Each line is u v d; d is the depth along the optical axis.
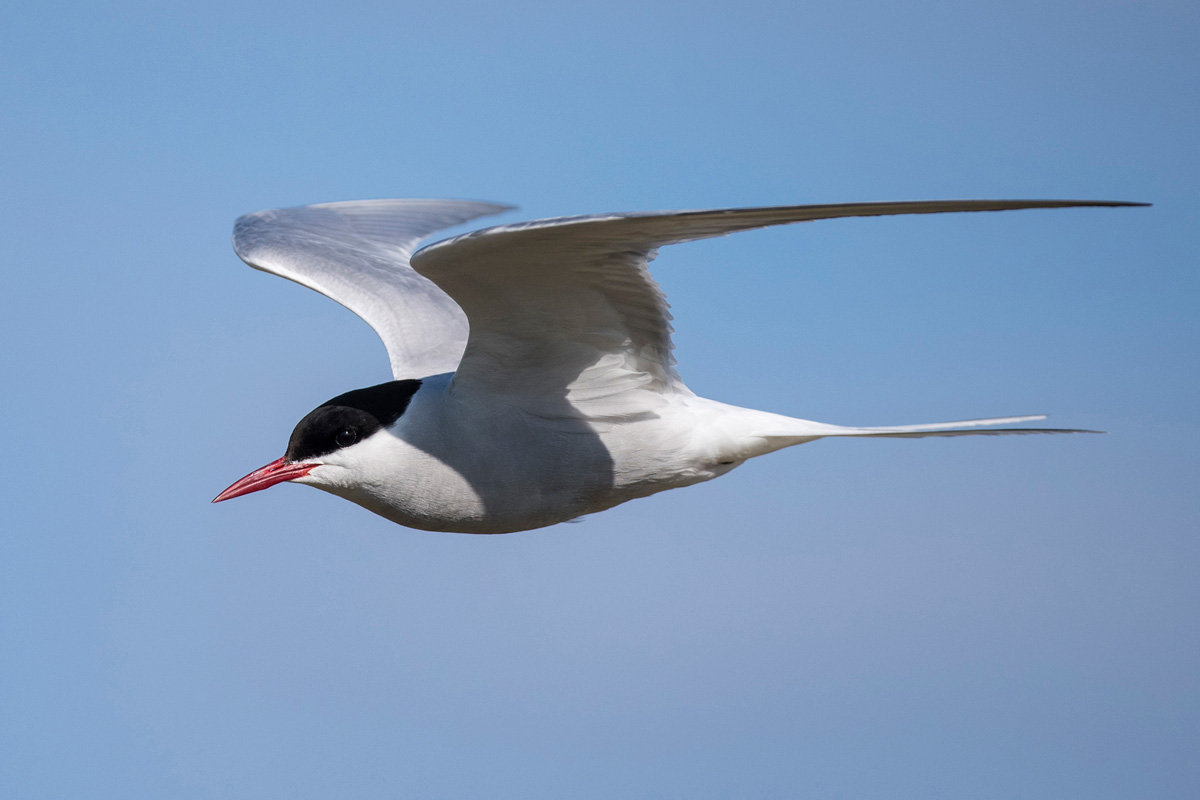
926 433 9.75
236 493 10.08
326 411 10.20
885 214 6.73
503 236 8.05
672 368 10.30
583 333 9.77
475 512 10.27
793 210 6.95
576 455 10.24
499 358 9.83
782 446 10.52
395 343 12.45
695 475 10.59
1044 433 9.48
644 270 9.12
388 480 10.10
